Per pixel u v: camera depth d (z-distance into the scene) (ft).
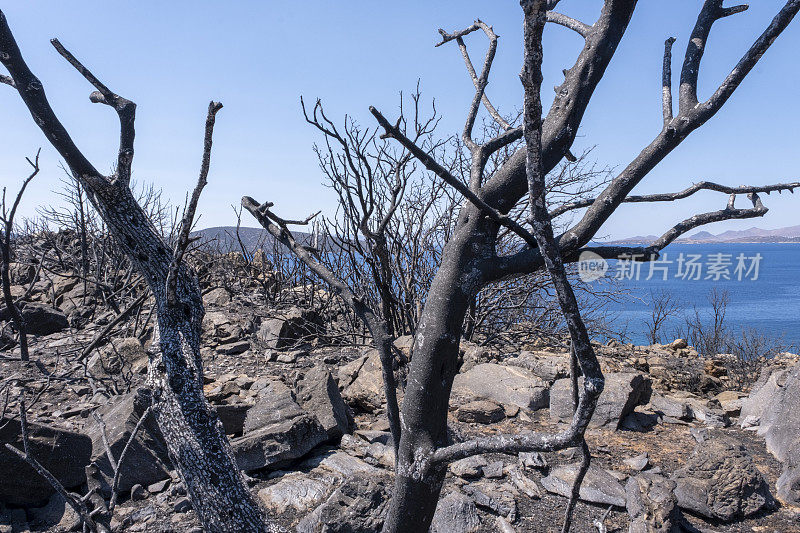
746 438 16.40
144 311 25.38
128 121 6.40
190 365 6.98
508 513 11.83
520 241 23.16
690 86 5.77
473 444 5.35
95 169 6.51
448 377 6.14
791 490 13.19
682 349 27.53
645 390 18.04
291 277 30.35
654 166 5.67
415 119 19.52
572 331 4.24
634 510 11.91
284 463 13.84
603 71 5.95
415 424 6.07
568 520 5.71
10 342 21.75
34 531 11.41
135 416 13.46
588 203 6.09
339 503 11.32
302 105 10.64
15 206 18.40
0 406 15.76
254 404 15.55
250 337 22.81
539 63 3.76
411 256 22.30
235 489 6.79
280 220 7.21
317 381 16.20
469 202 6.26
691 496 12.48
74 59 6.17
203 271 30.14
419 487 6.05
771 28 5.24
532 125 3.96
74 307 26.03
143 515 11.71
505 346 25.61
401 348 18.67
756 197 5.86
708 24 5.93
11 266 31.27
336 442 15.06
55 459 12.12
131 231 6.78
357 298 6.79
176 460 6.86
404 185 14.85
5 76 6.19
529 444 4.78
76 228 32.48
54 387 17.51
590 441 15.67
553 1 6.88
